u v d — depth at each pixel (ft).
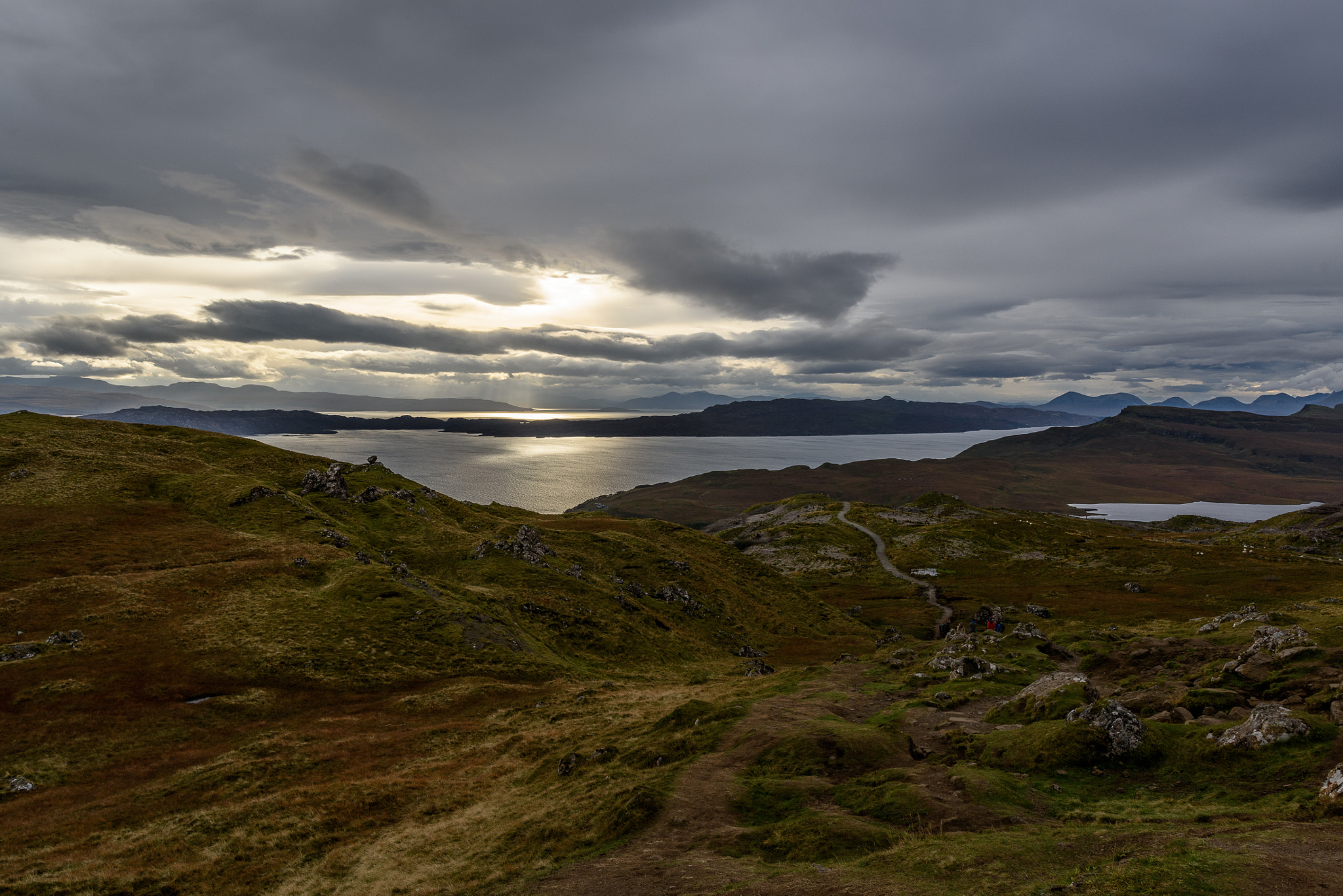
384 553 320.50
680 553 474.90
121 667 183.01
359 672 197.47
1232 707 106.83
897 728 122.93
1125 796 82.28
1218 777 81.97
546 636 259.19
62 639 191.83
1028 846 66.54
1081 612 390.63
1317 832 60.64
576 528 505.66
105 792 129.90
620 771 114.42
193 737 156.25
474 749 151.33
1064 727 98.68
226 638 203.72
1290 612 224.33
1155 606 392.88
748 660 268.82
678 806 91.56
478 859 92.02
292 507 327.88
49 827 115.44
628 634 284.61
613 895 69.82
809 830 78.02
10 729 150.71
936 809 80.53
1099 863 60.03
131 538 278.87
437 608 238.89
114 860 102.63
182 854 103.86
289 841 107.45
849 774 98.73
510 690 196.44
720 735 119.96
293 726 164.76
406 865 94.89
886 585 541.75
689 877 70.90
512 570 315.58
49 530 275.59
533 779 126.21
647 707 167.53
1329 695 97.86
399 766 143.02
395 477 453.58
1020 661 178.60
